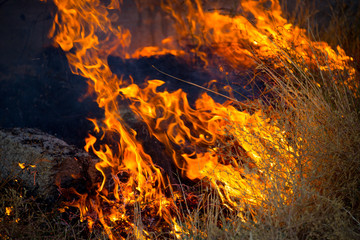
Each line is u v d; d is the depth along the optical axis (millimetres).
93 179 3049
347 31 4840
